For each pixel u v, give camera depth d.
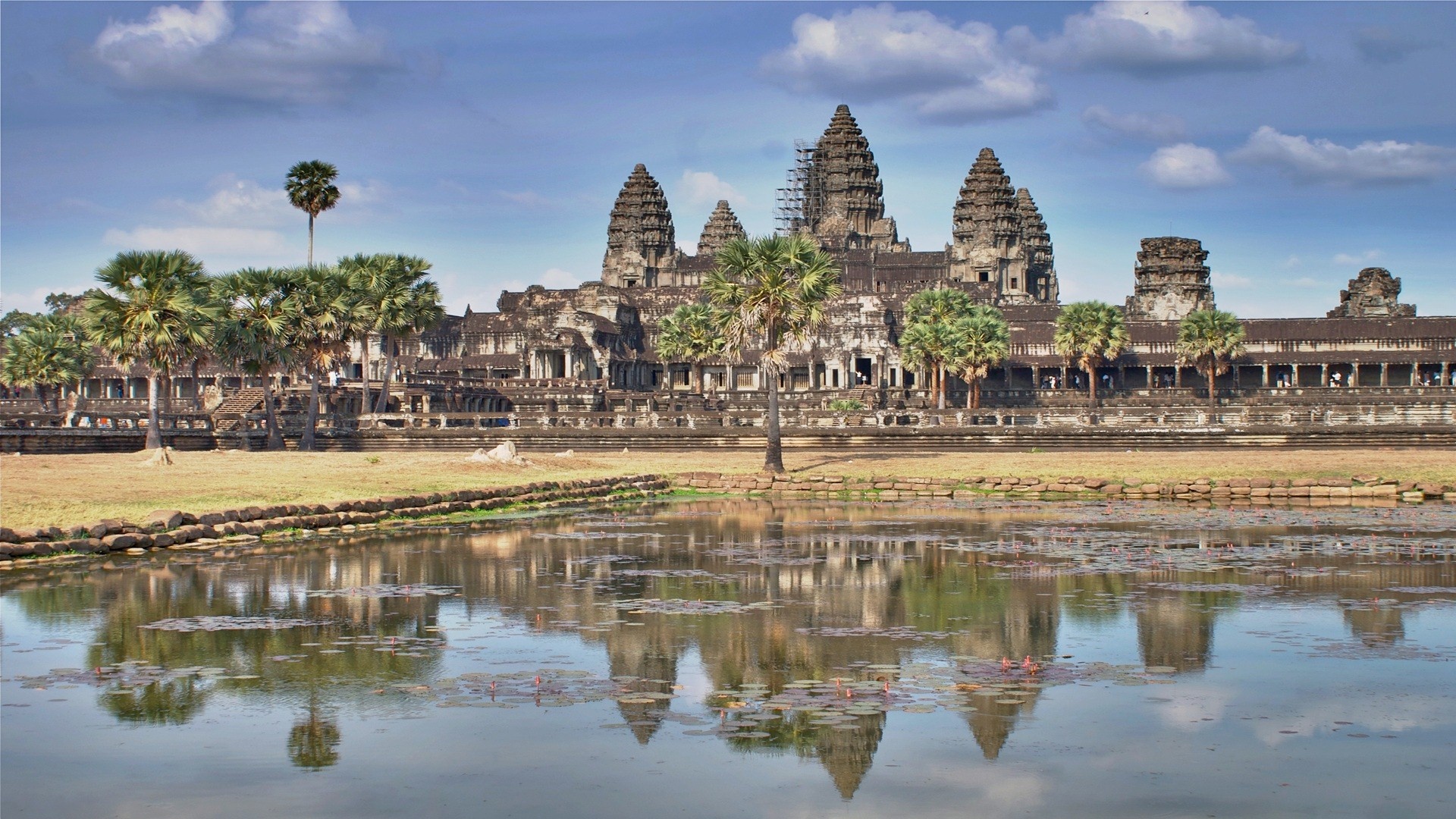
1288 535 44.38
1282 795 17.03
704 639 26.27
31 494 46.56
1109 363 177.50
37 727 19.72
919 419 111.56
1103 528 47.41
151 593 31.31
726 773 17.84
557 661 24.19
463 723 20.02
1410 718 20.38
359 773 17.73
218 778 17.50
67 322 146.75
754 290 76.31
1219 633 26.72
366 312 113.44
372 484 57.12
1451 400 145.00
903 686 22.33
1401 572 35.25
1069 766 18.12
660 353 167.12
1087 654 24.83
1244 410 116.06
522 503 57.59
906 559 38.41
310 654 24.62
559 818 16.11
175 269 85.44
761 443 93.25
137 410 136.38
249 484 54.88
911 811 16.48
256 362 99.38
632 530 46.91
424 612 29.12
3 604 29.64
